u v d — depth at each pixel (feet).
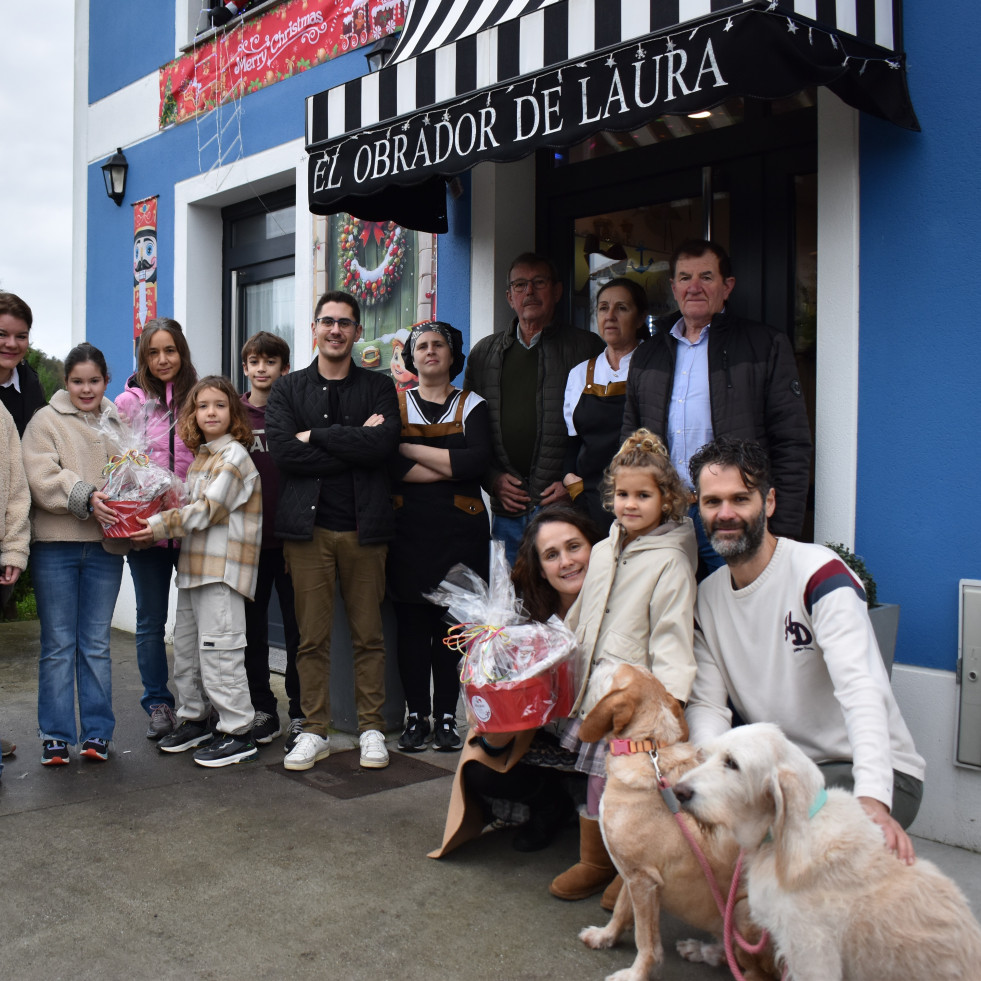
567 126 10.44
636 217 15.26
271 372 14.84
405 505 13.57
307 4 18.52
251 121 20.03
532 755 9.94
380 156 12.69
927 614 10.93
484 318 15.97
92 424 12.92
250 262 21.43
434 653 13.96
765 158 13.64
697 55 9.20
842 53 9.80
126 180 23.53
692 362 11.28
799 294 13.44
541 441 13.55
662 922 8.98
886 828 6.66
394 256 17.48
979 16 10.54
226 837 10.59
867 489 11.40
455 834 9.93
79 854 10.11
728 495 8.13
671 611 8.80
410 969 7.97
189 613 13.43
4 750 13.25
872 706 7.32
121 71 23.59
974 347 10.62
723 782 6.43
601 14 10.03
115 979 7.77
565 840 10.66
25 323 12.84
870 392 11.39
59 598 12.76
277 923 8.70
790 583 8.28
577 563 9.94
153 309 22.86
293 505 12.91
